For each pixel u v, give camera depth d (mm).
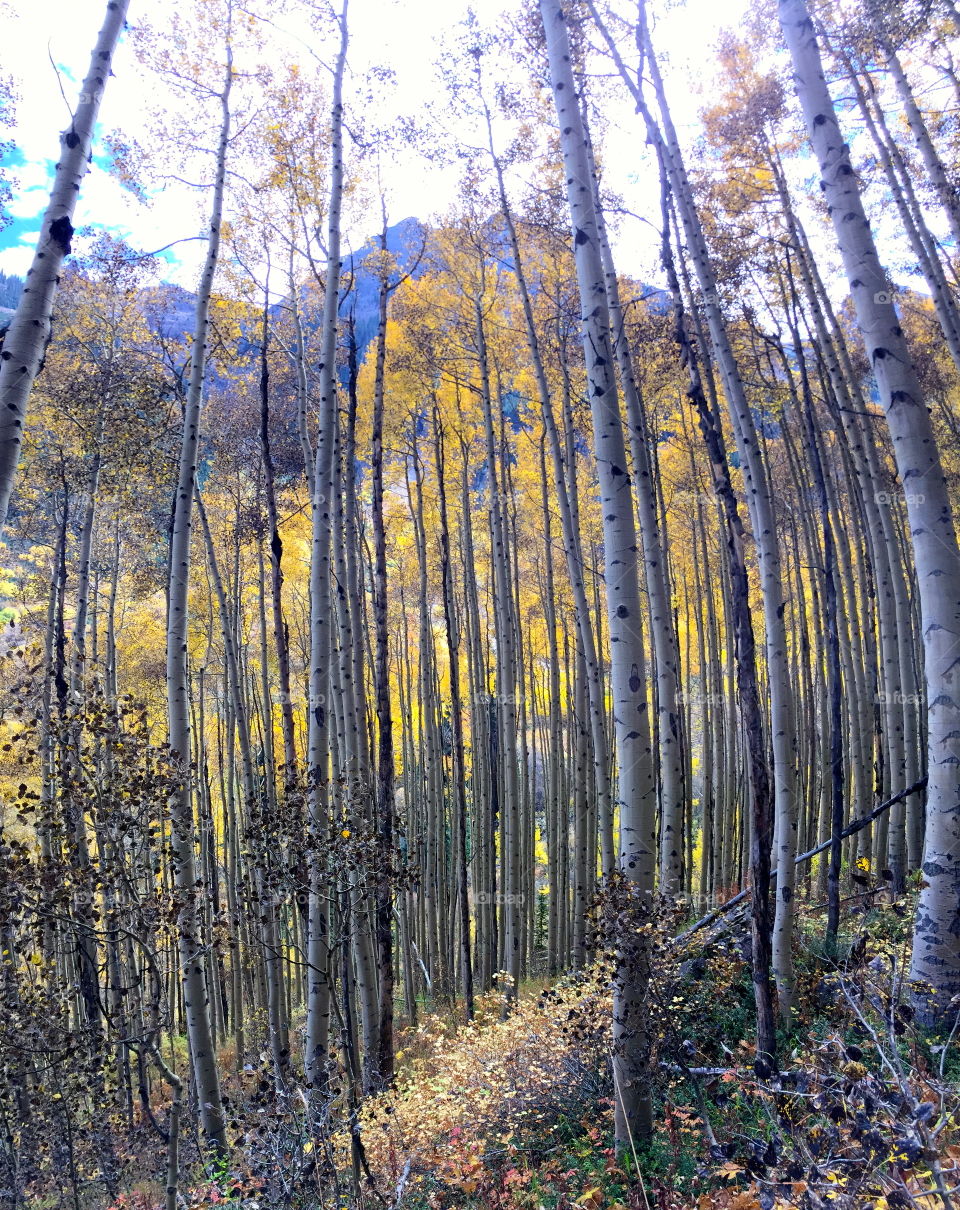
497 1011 10984
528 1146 5520
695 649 22625
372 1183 4477
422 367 12742
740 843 15648
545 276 11820
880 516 9578
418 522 14562
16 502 11695
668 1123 4406
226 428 13688
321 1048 6496
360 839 5980
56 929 4613
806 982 5906
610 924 4539
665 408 14656
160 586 14438
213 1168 6195
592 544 16438
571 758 16359
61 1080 5125
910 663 10516
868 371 12555
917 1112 2309
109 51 4727
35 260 4273
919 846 10141
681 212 6695
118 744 4605
